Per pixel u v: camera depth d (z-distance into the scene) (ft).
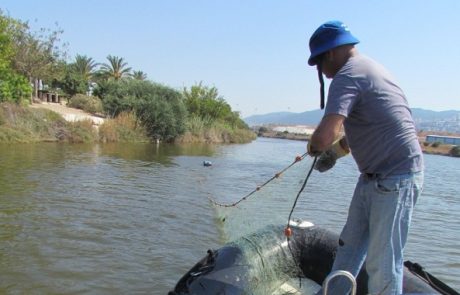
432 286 13.17
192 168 62.95
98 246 23.44
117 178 47.11
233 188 45.80
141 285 18.88
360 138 9.87
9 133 78.28
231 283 13.09
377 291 9.90
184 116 133.80
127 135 110.01
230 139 168.66
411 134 9.70
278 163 79.71
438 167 118.93
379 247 9.86
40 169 49.08
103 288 18.38
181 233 26.55
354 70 9.51
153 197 37.55
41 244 23.16
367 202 10.10
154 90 130.93
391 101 9.55
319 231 15.56
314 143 9.39
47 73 129.39
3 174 43.52
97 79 208.44
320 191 47.98
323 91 10.47
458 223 36.09
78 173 48.42
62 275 19.42
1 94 88.17
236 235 22.17
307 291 14.44
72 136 92.79
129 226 27.55
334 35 9.95
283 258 14.74
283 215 25.43
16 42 118.73
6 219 27.30
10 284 18.26
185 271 20.68
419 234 31.12
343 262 10.69
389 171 9.68
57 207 31.30
